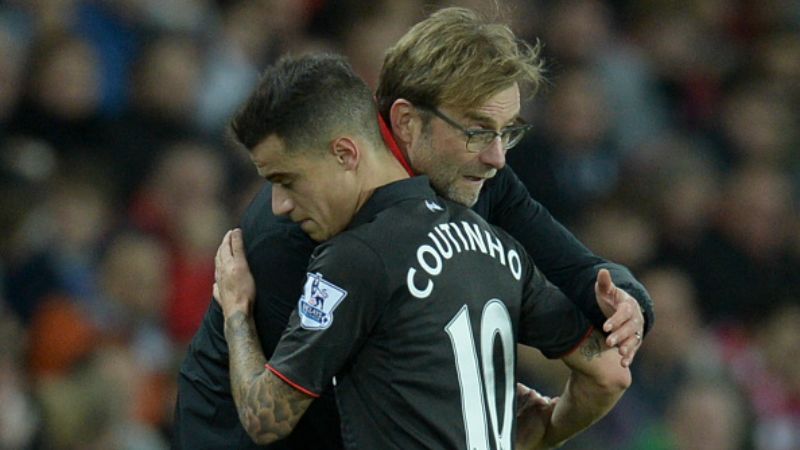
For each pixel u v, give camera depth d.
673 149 38.19
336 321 12.95
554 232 14.82
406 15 35.94
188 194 29.56
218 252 14.43
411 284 13.05
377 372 13.14
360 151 13.34
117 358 25.33
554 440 15.57
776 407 32.38
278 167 13.36
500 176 14.82
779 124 40.56
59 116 30.28
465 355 13.23
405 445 13.07
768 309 35.47
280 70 13.43
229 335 13.96
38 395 24.70
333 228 13.47
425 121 13.50
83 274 27.28
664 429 28.73
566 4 38.72
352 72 13.50
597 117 36.06
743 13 45.16
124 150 30.70
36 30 31.30
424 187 13.52
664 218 34.81
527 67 13.53
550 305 14.20
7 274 26.45
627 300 13.73
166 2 33.72
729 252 35.56
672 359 30.12
